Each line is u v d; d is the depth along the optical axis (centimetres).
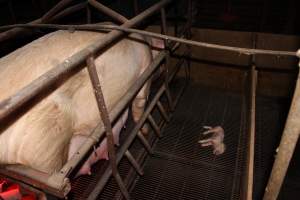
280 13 530
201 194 279
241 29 565
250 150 213
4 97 175
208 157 317
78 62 155
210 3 562
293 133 142
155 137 338
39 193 171
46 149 181
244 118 372
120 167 305
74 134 216
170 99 355
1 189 197
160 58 292
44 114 180
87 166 243
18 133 170
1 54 427
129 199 252
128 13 562
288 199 269
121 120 270
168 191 282
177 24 445
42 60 200
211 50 416
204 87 439
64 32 243
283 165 154
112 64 239
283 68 392
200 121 370
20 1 619
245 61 404
